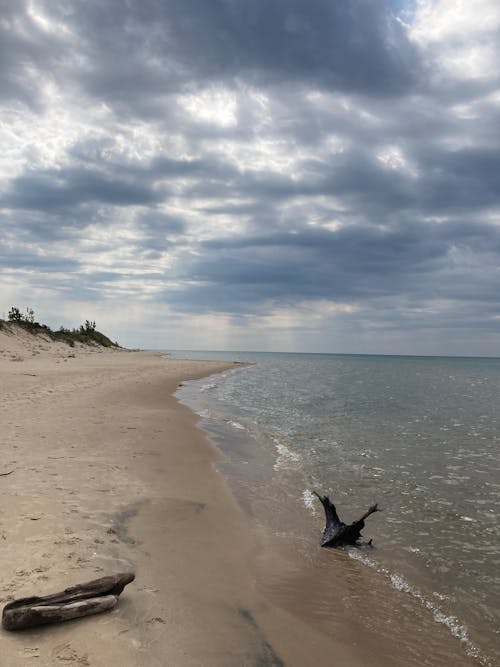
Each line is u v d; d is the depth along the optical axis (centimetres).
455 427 1903
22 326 5516
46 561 527
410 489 1045
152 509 787
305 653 455
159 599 499
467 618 551
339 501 962
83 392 2092
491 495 1014
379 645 488
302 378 4738
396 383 4419
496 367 10788
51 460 982
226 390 3216
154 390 2630
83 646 389
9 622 398
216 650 429
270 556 691
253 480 1070
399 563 693
